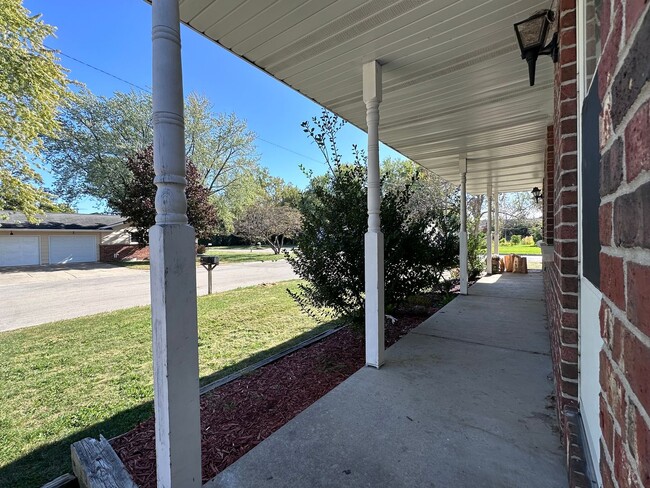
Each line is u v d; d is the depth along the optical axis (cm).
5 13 949
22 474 186
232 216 1939
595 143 101
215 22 216
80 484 169
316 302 369
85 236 1758
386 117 384
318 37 233
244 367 324
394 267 382
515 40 240
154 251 133
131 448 195
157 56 133
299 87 310
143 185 1478
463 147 507
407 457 167
